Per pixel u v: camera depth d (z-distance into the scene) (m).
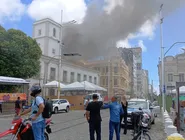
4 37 29.16
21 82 26.41
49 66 43.97
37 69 32.81
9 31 29.78
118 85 73.25
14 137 6.32
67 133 11.56
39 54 33.31
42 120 6.10
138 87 129.00
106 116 23.33
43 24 50.16
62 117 21.44
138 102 15.88
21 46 29.62
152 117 15.64
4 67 28.05
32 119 5.84
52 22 51.09
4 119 19.23
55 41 51.75
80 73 55.25
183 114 13.45
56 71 45.97
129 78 102.31
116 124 8.44
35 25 51.28
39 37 50.28
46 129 7.77
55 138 10.09
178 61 56.84
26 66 29.88
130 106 15.37
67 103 29.84
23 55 29.81
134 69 116.19
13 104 24.58
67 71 49.78
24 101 25.48
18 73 29.16
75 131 12.27
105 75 74.19
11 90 30.47
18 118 6.53
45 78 42.50
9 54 28.27
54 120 18.27
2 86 29.48
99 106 7.82
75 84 38.66
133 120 8.90
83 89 37.53
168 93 44.16
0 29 30.00
